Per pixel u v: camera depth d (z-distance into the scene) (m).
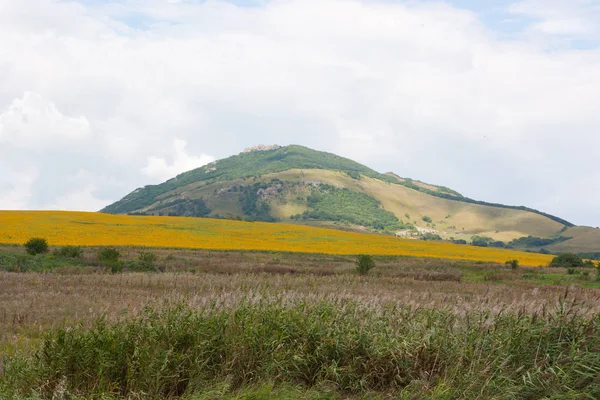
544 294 22.67
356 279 29.92
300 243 65.38
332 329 9.78
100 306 17.42
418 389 8.33
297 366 9.09
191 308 10.31
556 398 7.79
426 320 10.26
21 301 18.12
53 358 8.60
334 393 8.36
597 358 8.59
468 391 8.11
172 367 8.63
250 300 11.08
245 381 8.70
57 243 50.94
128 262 35.91
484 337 9.52
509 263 52.53
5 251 40.28
